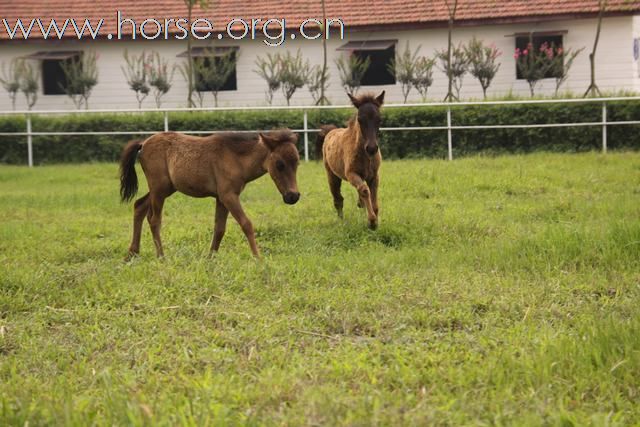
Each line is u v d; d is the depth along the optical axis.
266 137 10.54
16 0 36.56
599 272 9.91
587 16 31.78
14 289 9.55
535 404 5.68
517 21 32.34
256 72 33.03
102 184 20.80
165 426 5.23
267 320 8.14
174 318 8.34
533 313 8.22
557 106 24.92
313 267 10.21
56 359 7.21
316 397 5.71
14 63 34.78
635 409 5.84
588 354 6.64
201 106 33.84
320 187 18.36
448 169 20.36
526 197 16.58
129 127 26.84
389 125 25.42
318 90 33.88
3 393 6.27
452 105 25.16
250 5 35.28
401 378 6.31
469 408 5.66
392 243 12.28
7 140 27.12
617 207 14.38
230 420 5.39
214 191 11.04
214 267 10.04
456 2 30.47
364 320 8.09
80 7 36.03
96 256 11.67
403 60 32.94
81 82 33.88
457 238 12.28
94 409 5.74
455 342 7.34
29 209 16.53
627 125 24.59
